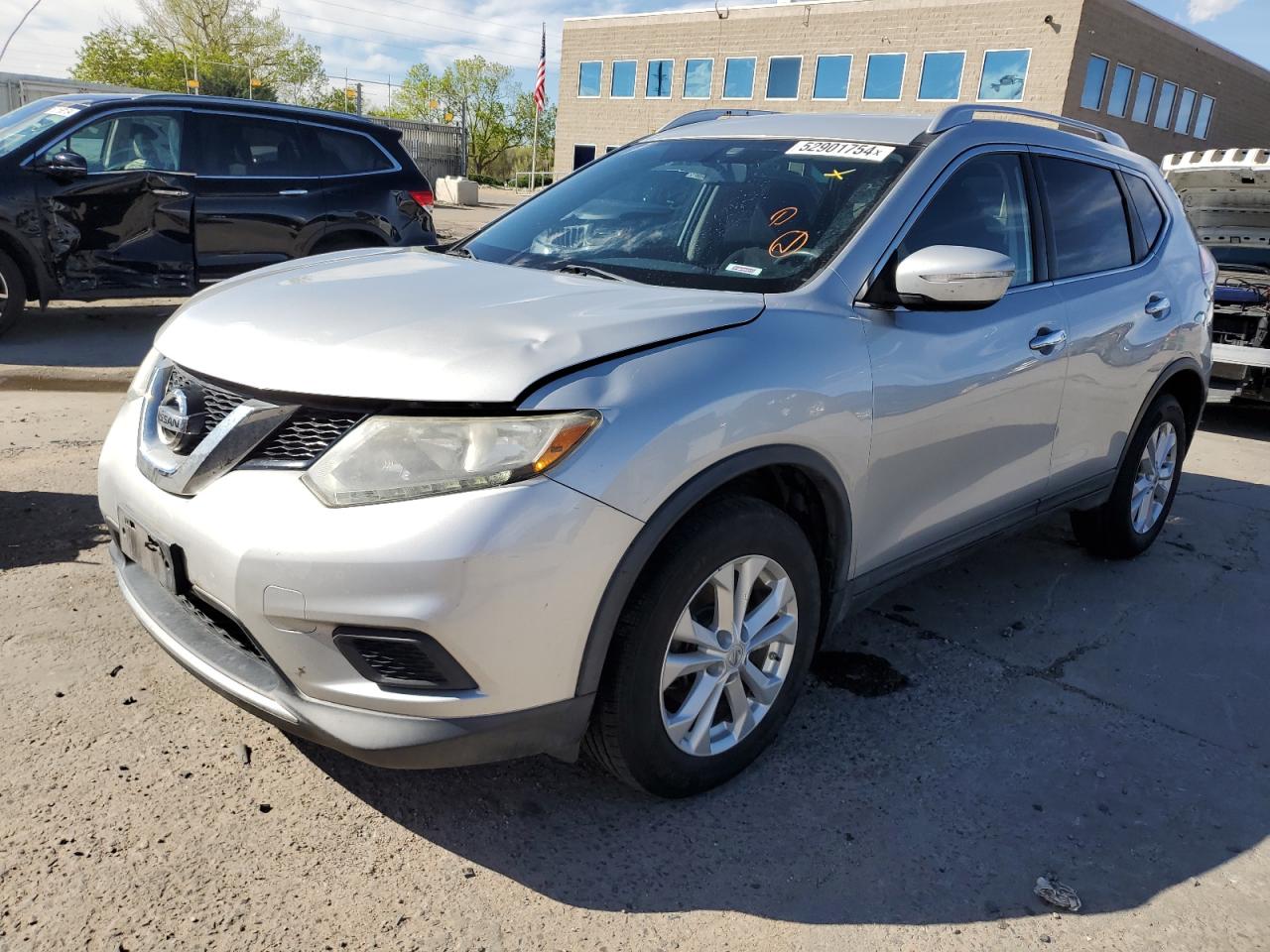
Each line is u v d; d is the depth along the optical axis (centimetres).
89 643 307
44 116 746
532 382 203
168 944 197
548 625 204
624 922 212
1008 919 220
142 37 5128
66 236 727
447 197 2895
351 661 202
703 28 3650
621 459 206
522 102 6575
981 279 261
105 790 241
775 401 235
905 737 291
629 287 263
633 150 370
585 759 245
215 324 243
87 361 709
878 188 294
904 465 283
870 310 273
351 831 234
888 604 388
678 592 223
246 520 205
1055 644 361
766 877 229
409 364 208
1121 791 271
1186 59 3338
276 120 803
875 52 3256
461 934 205
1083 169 381
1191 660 355
